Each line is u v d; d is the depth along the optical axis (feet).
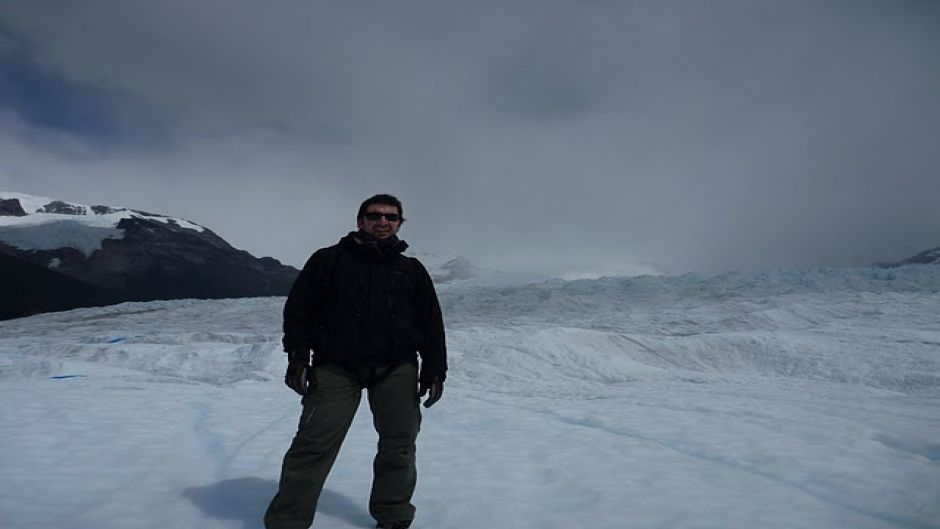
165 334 82.64
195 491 10.21
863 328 75.97
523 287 154.20
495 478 11.62
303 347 8.06
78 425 17.80
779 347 62.69
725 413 20.66
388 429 8.34
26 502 9.44
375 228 8.55
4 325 130.62
